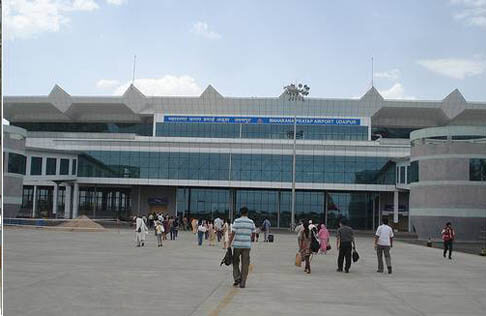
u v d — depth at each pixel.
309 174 75.38
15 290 12.16
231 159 76.00
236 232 13.90
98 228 51.00
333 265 21.52
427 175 49.12
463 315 10.64
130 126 94.69
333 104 88.31
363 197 79.00
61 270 16.31
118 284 13.62
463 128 48.22
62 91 90.38
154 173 76.62
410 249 34.91
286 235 55.72
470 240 46.84
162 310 10.27
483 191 47.06
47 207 87.88
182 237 44.91
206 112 89.06
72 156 77.00
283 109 88.94
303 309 10.76
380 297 12.77
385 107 88.06
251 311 10.38
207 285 14.02
